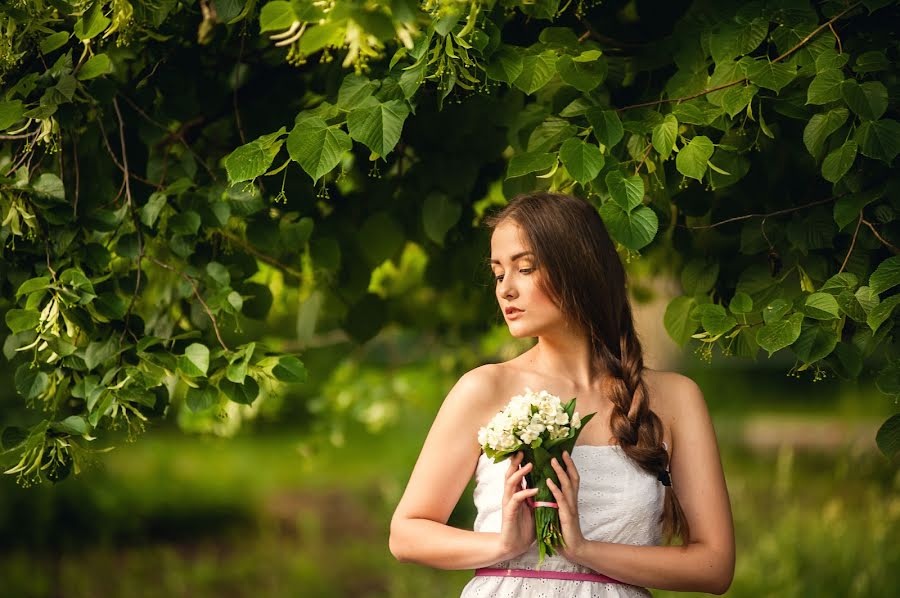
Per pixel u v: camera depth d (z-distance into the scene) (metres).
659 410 3.42
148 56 4.51
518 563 3.24
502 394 3.35
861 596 7.68
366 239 5.21
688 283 4.49
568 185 4.08
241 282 4.56
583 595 3.19
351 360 8.23
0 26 3.75
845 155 3.44
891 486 9.50
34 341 4.11
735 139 3.97
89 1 3.71
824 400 23.23
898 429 3.48
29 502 13.26
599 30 4.52
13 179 3.96
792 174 4.49
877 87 3.42
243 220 4.61
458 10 3.44
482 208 5.48
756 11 3.71
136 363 4.11
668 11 4.47
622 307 3.43
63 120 3.99
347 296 5.43
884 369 3.49
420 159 4.93
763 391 23.69
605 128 3.60
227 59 4.80
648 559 3.12
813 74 3.57
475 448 3.32
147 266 4.99
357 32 3.15
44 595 11.40
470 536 3.13
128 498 14.46
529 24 4.28
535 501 3.04
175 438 19.53
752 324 3.83
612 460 3.28
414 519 3.26
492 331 8.02
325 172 3.43
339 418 8.62
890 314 3.54
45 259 4.09
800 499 10.54
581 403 3.38
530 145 3.79
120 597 11.41
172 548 13.34
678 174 4.15
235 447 18.44
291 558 12.72
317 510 15.19
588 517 3.23
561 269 3.29
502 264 3.36
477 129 4.82
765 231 4.26
